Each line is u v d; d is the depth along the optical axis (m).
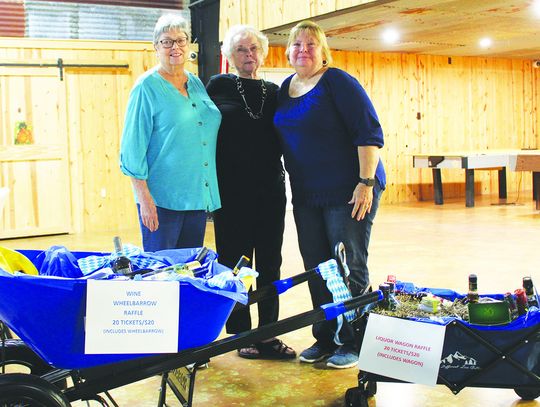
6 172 8.35
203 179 3.10
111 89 8.81
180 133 3.02
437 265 5.76
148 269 2.48
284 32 7.84
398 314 2.60
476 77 11.68
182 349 2.16
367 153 3.06
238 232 3.34
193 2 9.11
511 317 2.64
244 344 2.26
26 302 1.99
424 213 9.41
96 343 2.04
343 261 2.70
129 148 2.97
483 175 11.87
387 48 10.16
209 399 2.90
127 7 8.88
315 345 3.39
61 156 8.62
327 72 3.13
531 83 12.36
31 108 8.41
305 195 3.21
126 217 9.08
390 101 10.80
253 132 3.27
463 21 7.79
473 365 2.53
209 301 2.11
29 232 8.51
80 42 8.58
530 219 8.52
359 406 2.68
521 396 2.81
